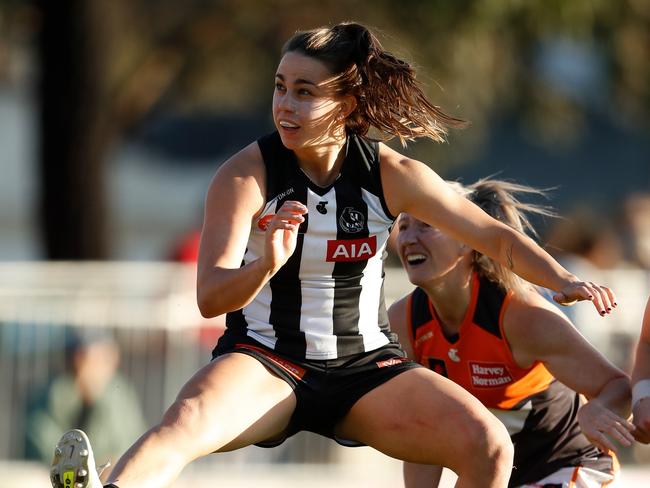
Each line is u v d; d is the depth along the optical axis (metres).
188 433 11.84
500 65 39.53
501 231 12.97
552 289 12.80
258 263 11.60
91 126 40.75
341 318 12.97
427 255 14.70
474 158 53.59
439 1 36.06
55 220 40.88
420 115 13.45
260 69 41.12
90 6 40.19
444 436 12.48
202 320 26.69
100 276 26.56
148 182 72.00
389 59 13.05
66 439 11.38
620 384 14.22
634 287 27.41
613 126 60.88
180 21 40.69
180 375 26.47
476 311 14.86
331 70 12.61
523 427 15.49
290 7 39.47
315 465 27.34
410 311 15.46
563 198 62.19
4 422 25.88
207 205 12.55
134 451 11.62
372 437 12.98
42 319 26.19
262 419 12.41
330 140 12.75
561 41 39.25
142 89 42.06
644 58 40.62
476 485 12.34
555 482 15.57
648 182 63.84
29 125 69.06
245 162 12.72
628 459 28.41
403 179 12.90
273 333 12.87
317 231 12.73
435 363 15.32
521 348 14.75
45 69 40.50
